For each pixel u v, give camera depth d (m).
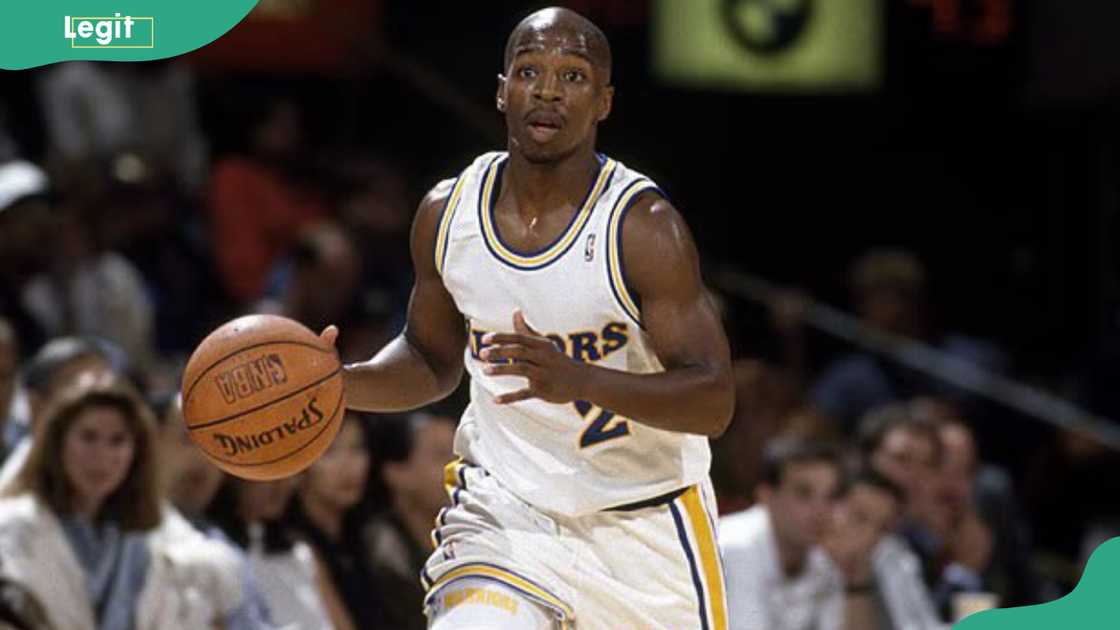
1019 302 24.61
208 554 11.63
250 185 19.33
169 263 18.53
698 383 8.08
